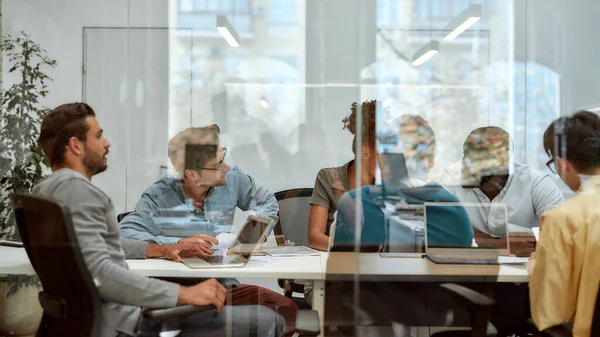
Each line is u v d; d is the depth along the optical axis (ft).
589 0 10.23
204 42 10.89
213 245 6.65
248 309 5.71
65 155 5.90
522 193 7.05
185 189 7.38
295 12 11.29
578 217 5.32
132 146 8.88
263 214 7.30
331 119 11.18
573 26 10.44
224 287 5.70
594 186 6.26
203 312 5.48
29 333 5.49
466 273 5.87
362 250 6.73
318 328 5.73
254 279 5.84
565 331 5.23
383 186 7.20
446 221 6.68
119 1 9.29
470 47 12.29
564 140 6.77
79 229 4.98
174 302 5.32
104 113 9.01
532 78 10.77
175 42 10.54
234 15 11.00
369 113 8.58
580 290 5.12
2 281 5.51
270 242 7.07
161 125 9.80
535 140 10.52
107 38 9.20
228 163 7.83
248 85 11.10
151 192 7.32
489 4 11.66
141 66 9.76
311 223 7.13
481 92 12.09
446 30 11.92
